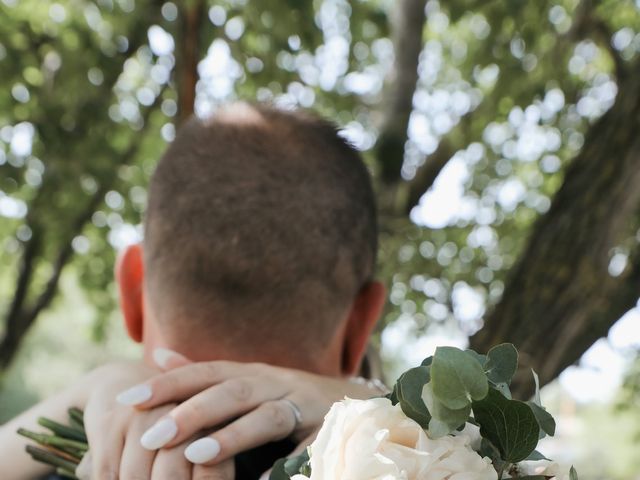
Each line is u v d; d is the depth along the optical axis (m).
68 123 4.51
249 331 1.18
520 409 0.75
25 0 4.50
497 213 5.93
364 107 4.91
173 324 1.18
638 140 2.68
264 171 1.17
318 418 1.12
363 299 1.29
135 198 6.29
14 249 6.82
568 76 4.82
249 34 3.78
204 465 1.04
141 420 1.09
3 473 1.27
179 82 3.38
